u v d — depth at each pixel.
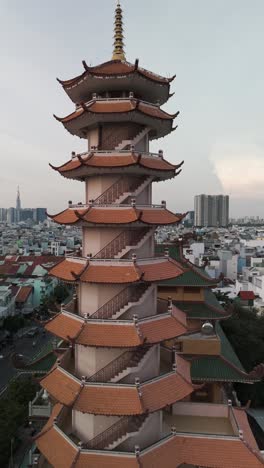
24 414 46.09
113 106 26.73
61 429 28.52
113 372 26.38
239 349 57.66
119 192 27.31
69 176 28.88
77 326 26.56
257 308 80.56
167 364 31.36
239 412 32.75
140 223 25.72
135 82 26.97
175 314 29.55
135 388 25.28
